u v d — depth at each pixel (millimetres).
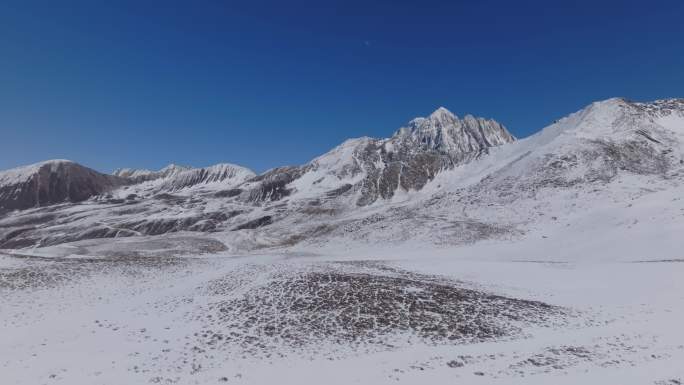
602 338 19172
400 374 15539
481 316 23344
